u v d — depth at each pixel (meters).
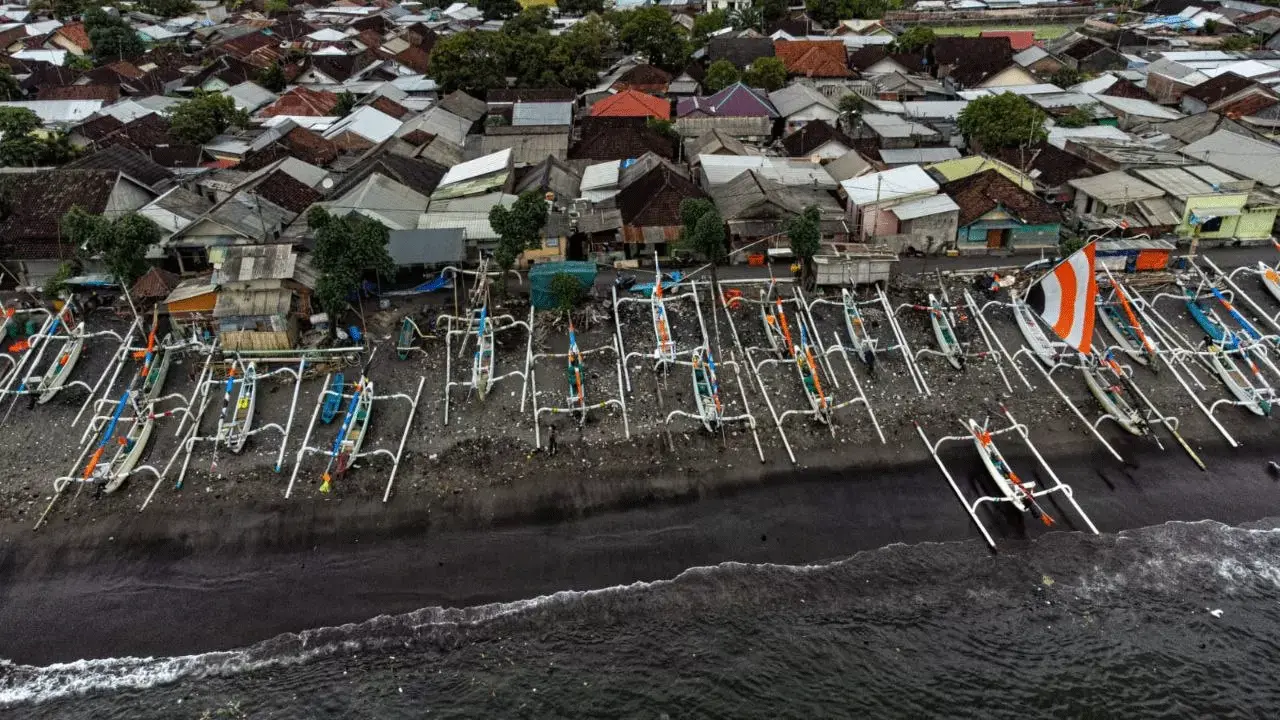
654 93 107.19
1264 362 53.31
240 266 55.09
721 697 34.69
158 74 114.44
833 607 38.72
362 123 90.94
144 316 58.31
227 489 44.78
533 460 46.59
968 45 120.06
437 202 69.69
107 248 57.53
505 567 40.66
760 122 91.75
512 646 37.06
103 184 67.44
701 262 66.06
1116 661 36.03
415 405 50.25
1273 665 35.69
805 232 59.22
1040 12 160.38
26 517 43.09
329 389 51.75
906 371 53.53
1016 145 80.25
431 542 41.91
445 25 151.88
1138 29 137.62
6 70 108.12
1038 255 66.25
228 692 35.12
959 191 69.38
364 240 55.66
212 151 85.62
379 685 35.38
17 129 81.75
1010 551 41.50
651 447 47.44
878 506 44.16
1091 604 38.69
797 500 44.44
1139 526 42.84
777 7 151.62
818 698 34.59
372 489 44.72
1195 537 42.06
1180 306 59.56
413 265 61.66
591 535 42.31
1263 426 48.84
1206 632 37.22
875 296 60.75
